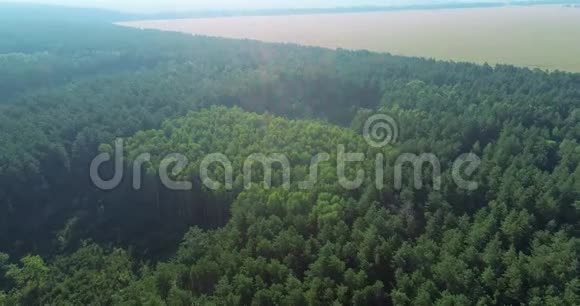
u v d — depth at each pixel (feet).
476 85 383.04
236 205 231.09
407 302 160.66
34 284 209.26
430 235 192.85
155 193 275.80
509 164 243.60
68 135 327.67
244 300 172.35
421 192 225.35
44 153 298.56
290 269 182.19
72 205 289.53
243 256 192.44
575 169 231.09
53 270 227.20
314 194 227.81
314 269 177.68
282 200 224.53
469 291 161.17
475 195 220.23
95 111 360.28
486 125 292.20
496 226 192.44
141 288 192.85
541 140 265.95
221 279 180.75
